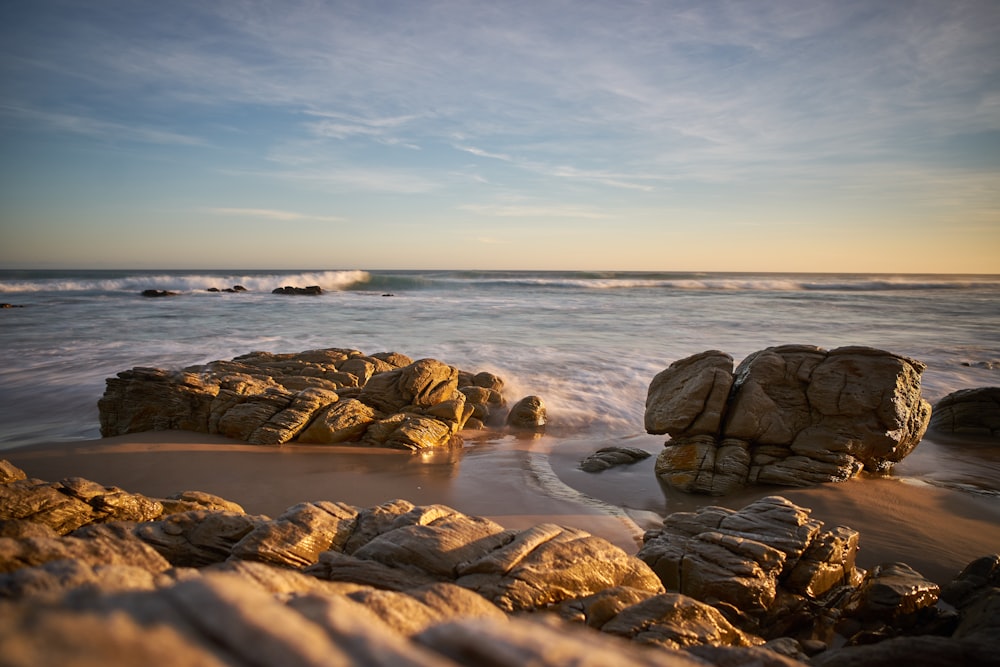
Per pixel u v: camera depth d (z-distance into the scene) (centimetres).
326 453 1455
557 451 1570
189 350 2547
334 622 123
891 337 3158
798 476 1254
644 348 2700
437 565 560
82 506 736
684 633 505
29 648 80
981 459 1509
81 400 1880
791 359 1433
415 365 1805
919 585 757
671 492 1255
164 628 102
